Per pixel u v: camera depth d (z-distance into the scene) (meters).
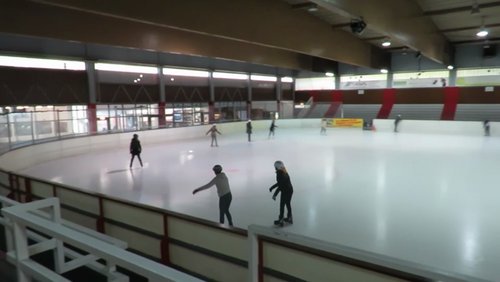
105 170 13.28
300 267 2.69
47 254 3.31
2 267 2.65
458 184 10.55
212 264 3.86
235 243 3.61
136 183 11.14
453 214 7.82
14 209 2.03
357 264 2.34
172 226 4.30
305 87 36.38
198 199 9.28
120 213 5.08
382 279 2.26
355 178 11.45
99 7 7.97
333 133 26.39
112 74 21.48
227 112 29.89
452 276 1.69
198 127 24.44
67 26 11.99
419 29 14.92
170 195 9.70
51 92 18.53
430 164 13.80
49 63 18.41
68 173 12.77
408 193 9.59
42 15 11.34
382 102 31.95
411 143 20.12
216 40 18.28
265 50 22.75
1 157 11.65
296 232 6.85
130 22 13.89
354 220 7.49
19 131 14.38
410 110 30.41
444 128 25.28
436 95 29.28
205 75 27.80
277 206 8.58
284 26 12.65
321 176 11.79
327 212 8.04
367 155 16.08
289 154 16.55
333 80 34.44
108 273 2.49
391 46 25.19
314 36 14.76
